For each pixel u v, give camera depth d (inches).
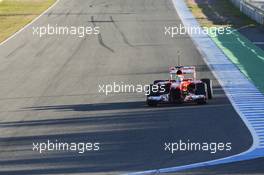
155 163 1978.3
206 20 6761.8
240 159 2005.4
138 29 6210.6
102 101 3120.1
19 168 1963.6
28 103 3122.5
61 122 2650.1
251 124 2527.1
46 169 1945.1
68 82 3722.9
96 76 3905.0
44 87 3580.2
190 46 5157.5
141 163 1982.0
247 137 2308.1
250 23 6437.0
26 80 3836.1
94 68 4222.4
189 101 2933.1
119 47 5182.1
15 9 7775.6
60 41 5531.5
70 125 2583.7
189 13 7406.5
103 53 4891.7
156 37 5708.7
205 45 5191.9
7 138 2384.4
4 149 2215.8
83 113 2827.3
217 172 1847.9
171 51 4931.1
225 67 4136.3
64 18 6998.0
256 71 3964.1
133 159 2037.4
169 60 4505.4
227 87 3422.7
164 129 2460.6
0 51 5059.1
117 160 2030.0
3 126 2603.3
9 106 3058.6
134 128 2493.8
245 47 5029.5
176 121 2598.4
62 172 1905.8
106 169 1924.2
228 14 7234.3
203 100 2920.8
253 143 2218.3
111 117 2719.0
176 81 2935.5
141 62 4439.0
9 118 2768.2
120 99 3161.9
